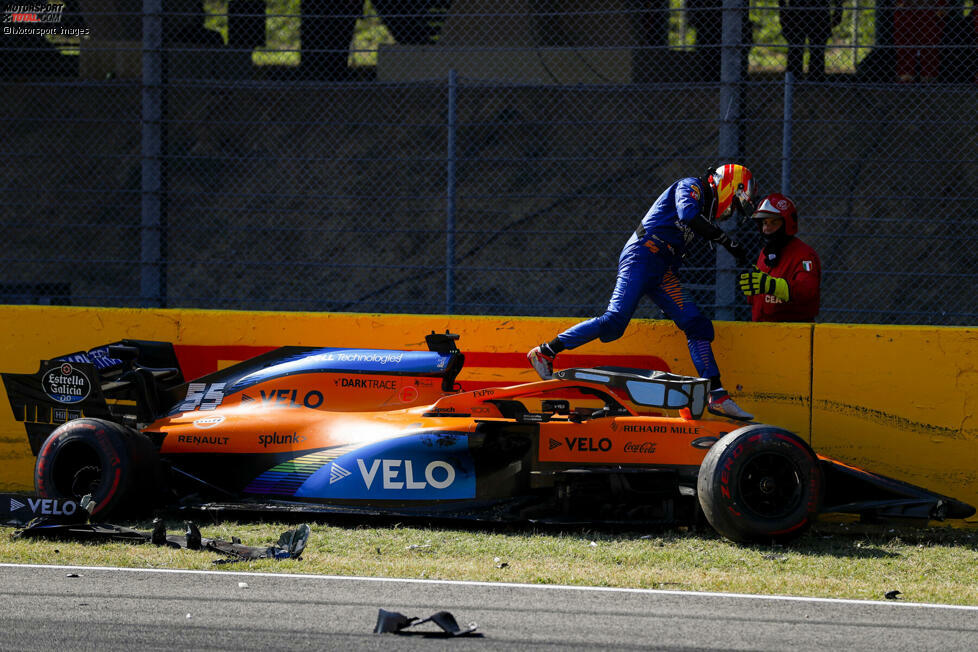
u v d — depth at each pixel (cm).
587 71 5372
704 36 5403
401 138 6019
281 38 6775
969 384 2536
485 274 5375
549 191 5662
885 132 5506
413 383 2480
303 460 2403
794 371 2614
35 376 2534
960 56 5103
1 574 1895
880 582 1953
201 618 1639
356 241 5634
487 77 5491
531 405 2700
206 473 2444
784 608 1753
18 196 6056
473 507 2339
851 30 6009
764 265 2775
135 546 2131
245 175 5984
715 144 5622
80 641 1523
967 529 2505
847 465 2522
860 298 5034
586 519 2333
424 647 1510
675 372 2700
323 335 2783
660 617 1683
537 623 1639
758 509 2205
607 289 5231
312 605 1719
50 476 2336
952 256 5128
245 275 5531
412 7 5666
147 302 3341
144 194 3328
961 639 1595
